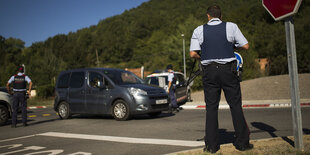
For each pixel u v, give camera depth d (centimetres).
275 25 5212
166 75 1309
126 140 536
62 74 1037
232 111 364
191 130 628
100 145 499
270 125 653
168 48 5059
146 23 10369
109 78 912
